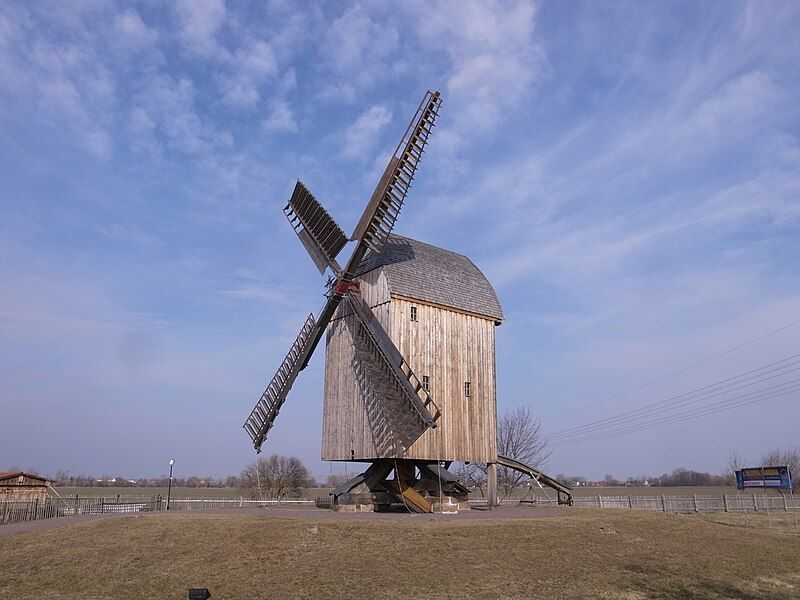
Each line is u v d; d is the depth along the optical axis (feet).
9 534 76.23
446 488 98.89
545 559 63.72
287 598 50.96
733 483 485.56
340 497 95.14
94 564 58.75
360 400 96.99
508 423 197.57
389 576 56.13
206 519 75.15
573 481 565.12
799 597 59.98
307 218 106.52
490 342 106.73
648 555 69.00
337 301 98.53
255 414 103.55
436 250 112.27
